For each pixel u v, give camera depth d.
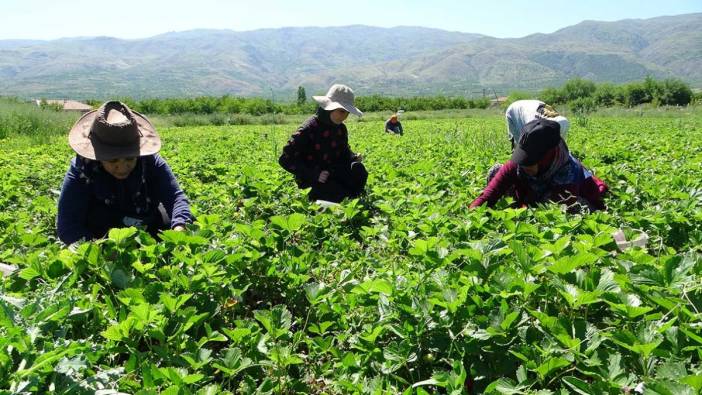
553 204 4.73
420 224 4.60
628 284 2.68
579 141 13.82
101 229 4.50
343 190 6.68
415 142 15.35
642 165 8.13
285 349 2.64
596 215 4.32
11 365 2.13
